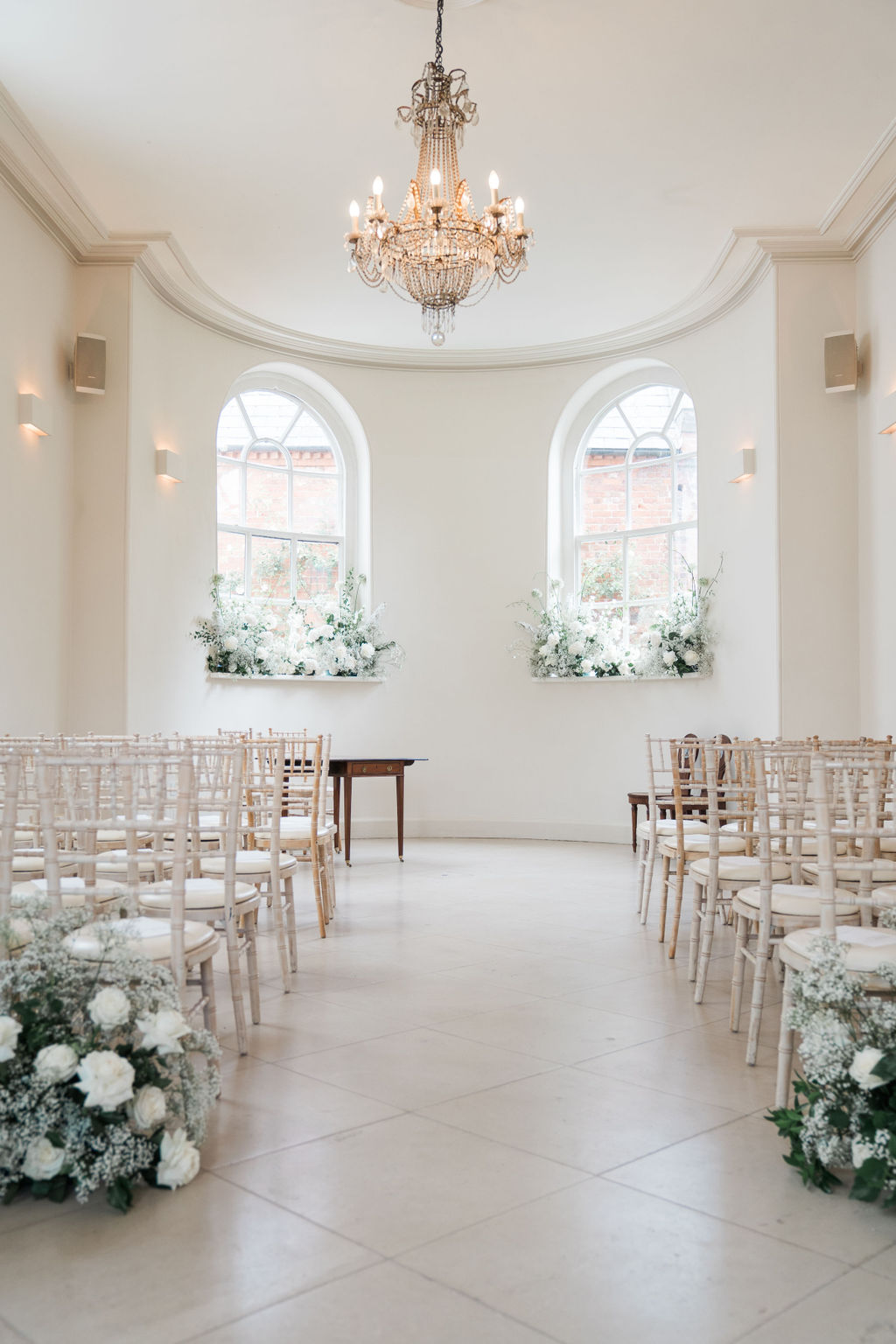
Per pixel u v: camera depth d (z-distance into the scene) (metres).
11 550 5.96
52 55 5.14
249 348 8.73
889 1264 2.02
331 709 9.07
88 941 2.68
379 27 4.98
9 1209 2.25
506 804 9.30
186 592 7.93
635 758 8.86
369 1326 1.80
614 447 9.34
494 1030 3.57
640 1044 3.42
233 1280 1.95
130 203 6.60
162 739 4.43
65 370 6.74
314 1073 3.12
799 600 6.98
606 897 6.32
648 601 9.16
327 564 9.43
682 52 5.18
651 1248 2.08
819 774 2.76
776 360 7.05
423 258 4.94
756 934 4.98
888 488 6.48
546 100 5.59
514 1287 1.93
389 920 5.58
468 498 9.46
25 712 6.16
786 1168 2.47
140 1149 2.28
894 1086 2.31
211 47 5.11
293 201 6.65
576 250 7.41
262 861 4.17
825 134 5.91
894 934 2.82
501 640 9.39
